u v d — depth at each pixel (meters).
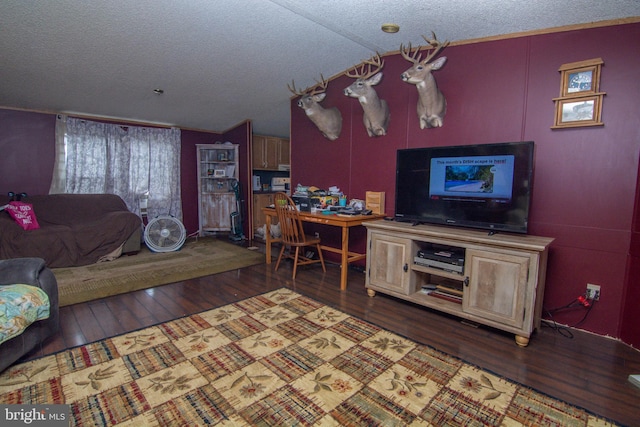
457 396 1.64
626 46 2.10
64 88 3.75
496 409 1.55
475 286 2.31
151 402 1.58
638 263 2.07
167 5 2.36
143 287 3.17
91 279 3.40
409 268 2.69
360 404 1.58
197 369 1.85
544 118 2.44
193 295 2.98
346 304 2.79
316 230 4.35
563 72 2.31
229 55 3.21
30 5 2.27
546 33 2.39
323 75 3.85
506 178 2.37
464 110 2.85
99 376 1.77
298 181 4.54
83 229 3.98
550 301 2.49
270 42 2.98
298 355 2.00
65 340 2.16
